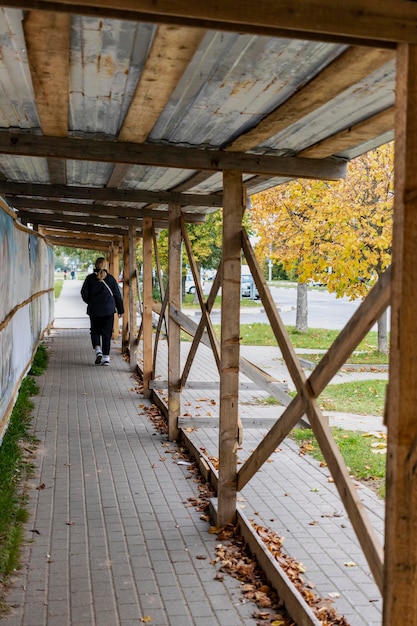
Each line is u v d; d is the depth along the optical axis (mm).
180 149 4797
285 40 2742
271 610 4012
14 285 8195
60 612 3928
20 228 9062
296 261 14922
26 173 6949
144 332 10469
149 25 2672
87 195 7730
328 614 3867
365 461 7066
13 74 3395
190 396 10977
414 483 2549
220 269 5664
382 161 13188
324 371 3400
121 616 3900
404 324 2512
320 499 5980
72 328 21719
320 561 4699
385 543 2615
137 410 9555
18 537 4887
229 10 2381
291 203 14398
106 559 4660
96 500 5836
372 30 2445
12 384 7957
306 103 3545
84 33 2781
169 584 4309
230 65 3084
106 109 3924
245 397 10773
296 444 7844
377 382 12117
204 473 6422
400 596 2578
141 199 7785
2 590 4172
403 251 2492
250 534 4789
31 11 2502
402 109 2494
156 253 10117
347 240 13289
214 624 3834
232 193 4988
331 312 31719
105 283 13766
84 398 10328
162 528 5238
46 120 4125
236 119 4039
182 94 3574
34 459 7043
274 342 18969
